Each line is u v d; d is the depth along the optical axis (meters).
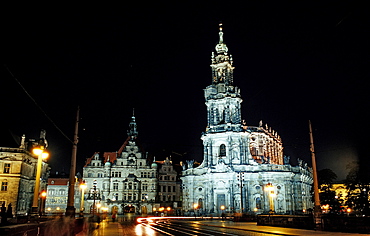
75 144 25.69
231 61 97.31
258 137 97.56
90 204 103.06
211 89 95.75
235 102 92.38
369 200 53.28
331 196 67.25
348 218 29.28
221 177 84.44
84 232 29.72
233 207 81.88
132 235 27.73
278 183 83.38
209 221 59.47
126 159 108.75
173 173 112.69
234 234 29.30
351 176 55.31
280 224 38.84
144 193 107.00
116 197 105.19
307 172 97.81
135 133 116.62
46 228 18.12
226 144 88.44
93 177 106.12
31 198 72.69
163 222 55.12
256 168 85.25
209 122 93.31
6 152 66.00
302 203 86.88
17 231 13.95
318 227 31.58
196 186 89.81
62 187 113.81
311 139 34.12
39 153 22.14
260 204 82.44
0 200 63.62
